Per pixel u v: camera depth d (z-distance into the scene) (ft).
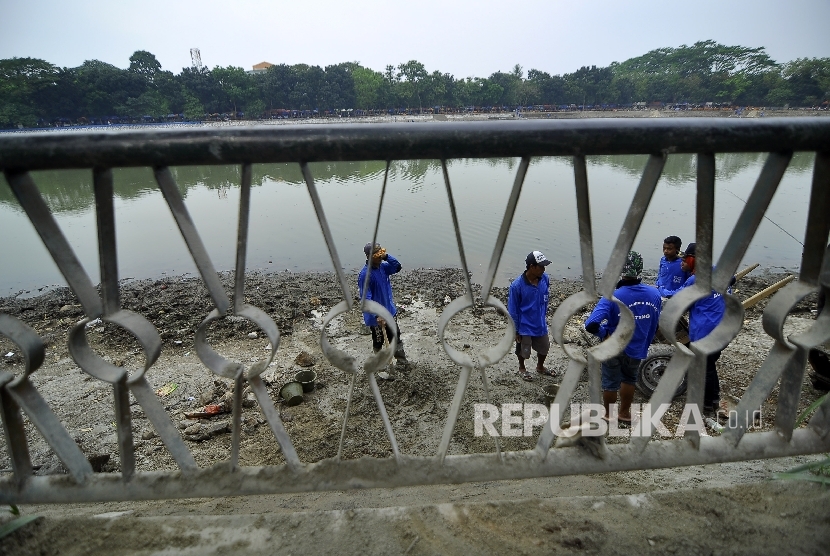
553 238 48.39
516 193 3.97
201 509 8.62
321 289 35.55
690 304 4.62
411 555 4.99
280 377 21.08
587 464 5.10
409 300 31.99
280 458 15.44
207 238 52.03
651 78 345.51
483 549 5.06
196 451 15.72
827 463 5.56
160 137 3.67
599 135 3.79
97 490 4.93
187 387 20.22
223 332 26.35
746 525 5.32
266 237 52.08
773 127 3.92
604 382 16.34
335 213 62.18
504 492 9.30
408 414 18.17
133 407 18.38
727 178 75.97
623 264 4.39
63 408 18.51
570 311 4.60
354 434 16.85
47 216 4.00
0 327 4.48
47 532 5.19
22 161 3.67
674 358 4.94
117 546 5.08
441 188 77.51
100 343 24.97
